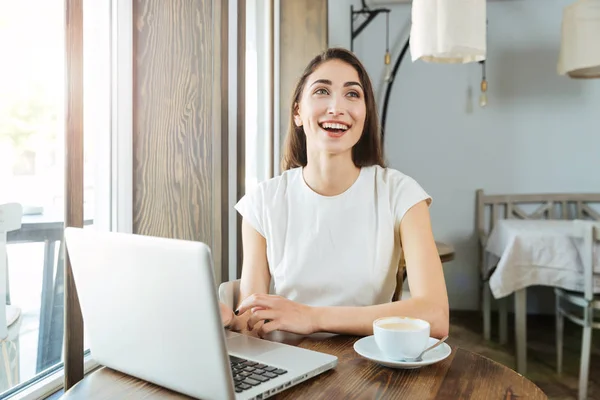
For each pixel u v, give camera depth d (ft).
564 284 9.00
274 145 8.58
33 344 4.30
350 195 4.26
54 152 4.50
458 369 2.81
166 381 2.45
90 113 5.01
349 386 2.59
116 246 2.40
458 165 13.32
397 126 13.51
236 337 3.30
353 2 12.50
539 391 2.52
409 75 13.39
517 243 9.27
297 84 4.47
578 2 9.87
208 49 5.70
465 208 13.32
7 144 4.05
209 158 5.74
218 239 5.84
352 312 3.42
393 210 4.20
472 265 13.32
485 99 12.67
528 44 12.96
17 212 4.11
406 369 2.81
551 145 12.96
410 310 3.48
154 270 2.26
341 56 4.21
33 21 4.29
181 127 5.46
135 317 2.44
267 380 2.54
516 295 9.39
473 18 8.00
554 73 12.91
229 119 6.62
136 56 5.09
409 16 13.35
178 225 5.48
